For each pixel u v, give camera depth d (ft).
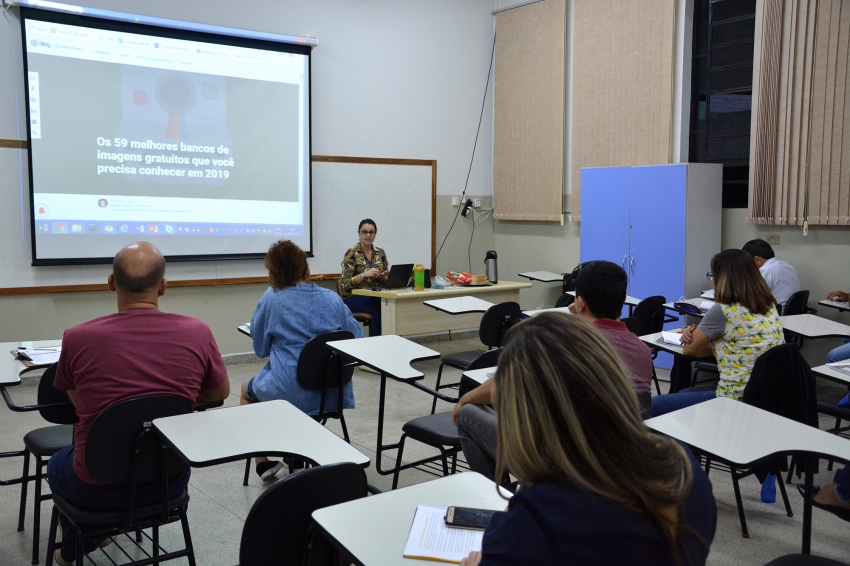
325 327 10.10
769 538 8.89
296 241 20.01
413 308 18.30
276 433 5.98
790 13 15.97
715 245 17.92
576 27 20.95
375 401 15.25
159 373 6.58
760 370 8.46
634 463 2.92
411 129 22.15
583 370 2.99
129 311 6.71
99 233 17.02
